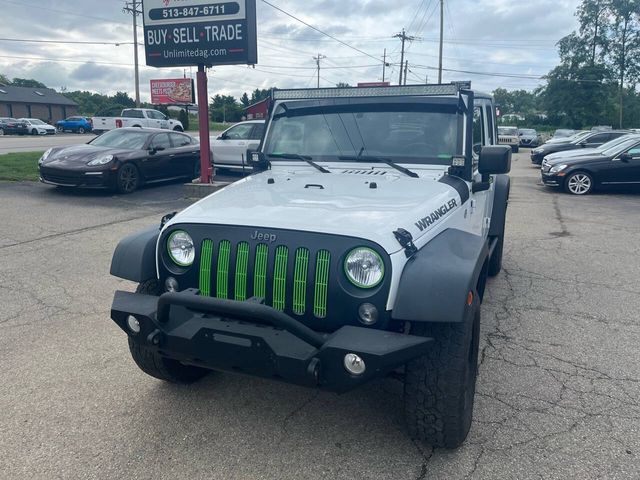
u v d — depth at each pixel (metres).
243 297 3.04
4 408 3.55
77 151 12.30
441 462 3.02
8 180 13.54
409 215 3.05
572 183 14.35
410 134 4.18
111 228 8.85
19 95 77.56
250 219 3.04
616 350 4.46
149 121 34.06
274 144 4.56
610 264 7.14
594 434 3.27
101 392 3.76
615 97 69.81
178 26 11.67
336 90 4.40
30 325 4.90
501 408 3.56
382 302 2.75
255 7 11.44
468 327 2.87
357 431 3.32
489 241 5.78
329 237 2.84
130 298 3.14
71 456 3.08
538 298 5.75
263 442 3.22
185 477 2.91
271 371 2.76
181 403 3.63
